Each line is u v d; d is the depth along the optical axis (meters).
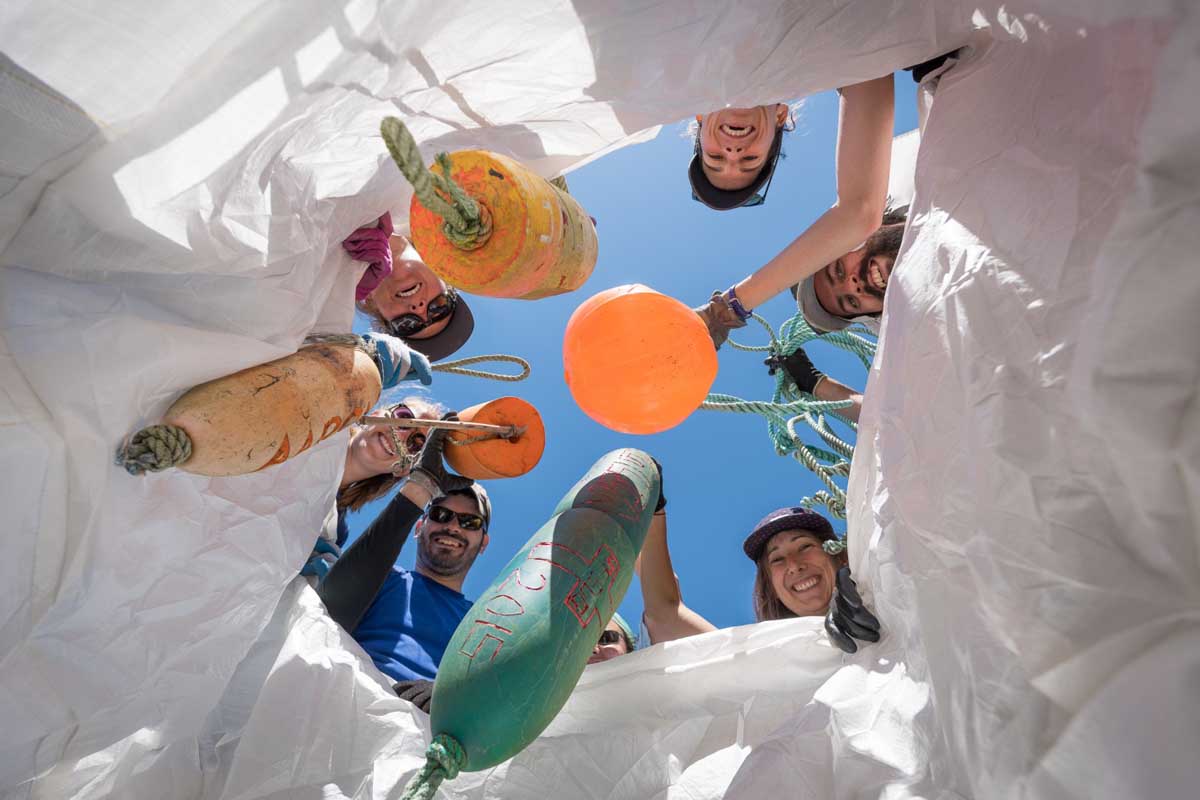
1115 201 0.83
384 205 1.38
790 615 2.34
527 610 1.26
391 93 1.09
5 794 1.14
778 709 1.58
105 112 0.90
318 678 1.63
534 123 1.31
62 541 1.01
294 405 1.09
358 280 1.50
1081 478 0.83
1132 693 0.74
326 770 1.51
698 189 1.99
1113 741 0.75
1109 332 0.76
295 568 1.50
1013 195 1.03
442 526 2.45
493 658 1.21
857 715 1.31
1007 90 1.13
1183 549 0.75
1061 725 0.84
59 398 0.97
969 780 1.01
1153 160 0.75
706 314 1.67
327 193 1.24
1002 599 0.92
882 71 1.29
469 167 1.11
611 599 1.37
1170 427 0.73
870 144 1.59
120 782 1.36
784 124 1.93
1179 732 0.69
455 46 1.08
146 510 1.14
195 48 0.88
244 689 1.66
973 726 0.98
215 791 1.50
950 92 1.27
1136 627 0.77
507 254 1.10
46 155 0.91
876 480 1.40
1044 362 0.89
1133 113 0.83
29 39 0.83
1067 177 0.93
